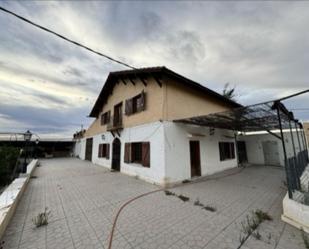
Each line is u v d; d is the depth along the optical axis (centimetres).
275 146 1219
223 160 1055
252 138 1345
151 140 761
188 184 705
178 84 831
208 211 420
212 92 933
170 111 756
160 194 569
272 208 436
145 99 844
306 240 276
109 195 562
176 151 736
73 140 2667
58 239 298
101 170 1128
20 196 525
